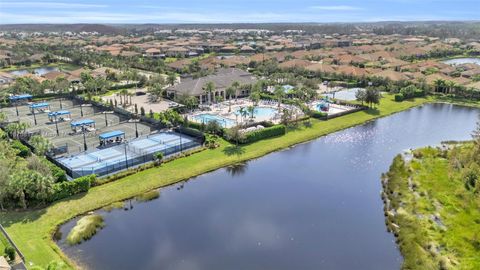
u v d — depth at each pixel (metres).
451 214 48.47
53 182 52.03
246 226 48.44
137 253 42.31
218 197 56.28
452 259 39.59
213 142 73.62
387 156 72.75
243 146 74.62
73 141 76.69
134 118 93.06
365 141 81.00
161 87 118.31
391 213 50.66
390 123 94.19
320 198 56.09
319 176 63.81
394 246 44.03
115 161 65.62
